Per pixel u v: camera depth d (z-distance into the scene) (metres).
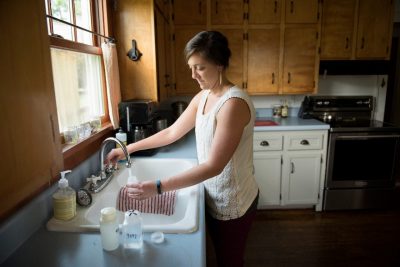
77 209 0.99
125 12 1.81
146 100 1.85
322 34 2.80
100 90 1.67
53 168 0.82
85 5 1.52
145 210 1.23
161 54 2.17
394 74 4.05
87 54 1.49
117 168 1.42
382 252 2.13
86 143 1.27
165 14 2.54
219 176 1.16
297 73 2.83
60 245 0.80
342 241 2.28
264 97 3.16
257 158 2.66
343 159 2.65
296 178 2.72
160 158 1.61
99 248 0.78
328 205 2.74
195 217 0.93
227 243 1.25
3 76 0.60
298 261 2.03
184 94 2.85
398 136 2.61
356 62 2.82
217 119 1.06
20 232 0.80
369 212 2.75
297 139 2.64
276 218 2.66
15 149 0.65
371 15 2.79
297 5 2.71
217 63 1.04
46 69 0.77
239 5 2.70
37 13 0.73
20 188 0.68
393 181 2.71
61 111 1.23
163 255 0.75
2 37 0.60
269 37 2.76
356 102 3.13
